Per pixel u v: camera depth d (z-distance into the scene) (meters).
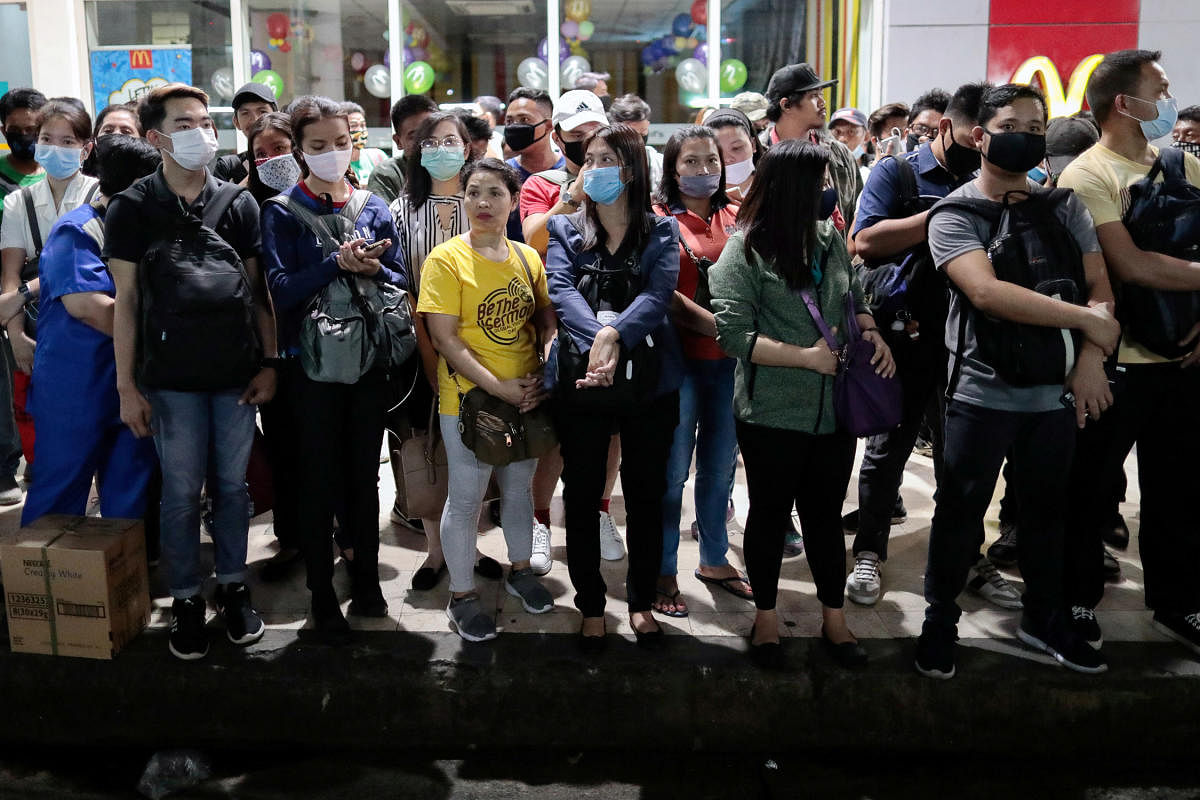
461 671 3.00
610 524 3.86
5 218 3.75
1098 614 3.35
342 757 3.02
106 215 2.91
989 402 2.86
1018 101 2.77
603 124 3.51
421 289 3.06
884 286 3.33
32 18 7.32
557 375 2.93
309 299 3.02
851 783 2.88
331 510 3.11
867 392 2.81
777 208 2.86
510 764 2.98
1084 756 3.00
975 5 6.94
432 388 3.47
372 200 3.21
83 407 3.21
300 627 3.22
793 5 7.30
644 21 7.40
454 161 3.34
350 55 7.49
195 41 7.45
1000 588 3.42
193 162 2.88
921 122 4.68
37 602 3.01
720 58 7.40
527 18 7.38
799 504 3.06
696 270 3.28
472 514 3.17
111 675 3.02
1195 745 2.98
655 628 3.13
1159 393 3.07
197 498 3.03
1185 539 3.10
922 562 3.78
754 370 2.91
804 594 3.48
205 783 2.89
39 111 3.95
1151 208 2.98
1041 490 2.94
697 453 3.47
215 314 2.87
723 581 3.53
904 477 4.80
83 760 3.04
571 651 3.07
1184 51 6.98
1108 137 3.10
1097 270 2.87
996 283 2.76
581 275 3.00
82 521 3.18
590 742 3.03
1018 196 2.86
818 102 3.66
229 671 3.01
